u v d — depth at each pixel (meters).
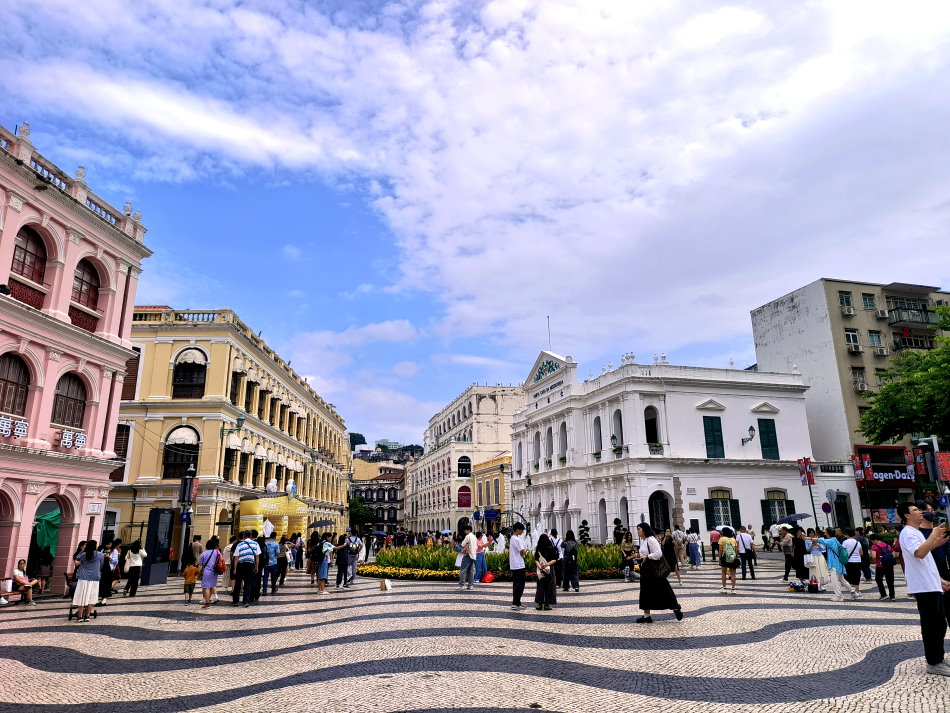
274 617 13.89
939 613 7.61
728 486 37.66
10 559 17.22
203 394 31.11
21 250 18.44
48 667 9.12
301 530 40.88
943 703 6.55
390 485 115.19
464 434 75.00
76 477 19.75
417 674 8.16
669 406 37.97
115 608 15.80
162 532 24.16
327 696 7.26
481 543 21.23
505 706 6.75
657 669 8.27
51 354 18.88
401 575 22.97
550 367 48.31
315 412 53.25
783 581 19.64
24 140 18.20
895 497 41.59
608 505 38.44
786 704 6.68
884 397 35.34
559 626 11.68
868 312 46.12
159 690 7.79
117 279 22.09
